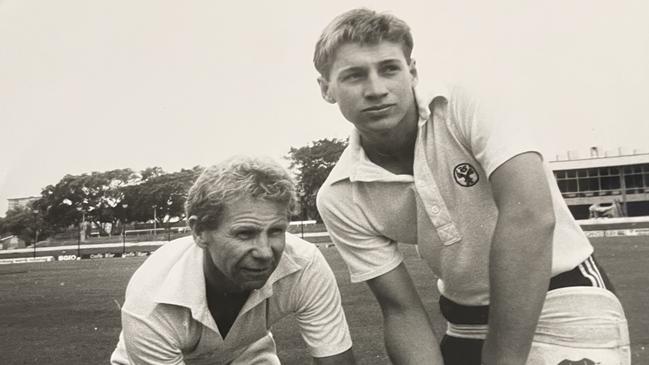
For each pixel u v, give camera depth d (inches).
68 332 166.1
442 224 54.7
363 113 51.6
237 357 63.9
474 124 49.4
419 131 52.8
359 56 50.6
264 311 59.6
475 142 49.9
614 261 240.4
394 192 56.7
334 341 61.4
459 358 65.6
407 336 60.7
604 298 53.9
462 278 58.7
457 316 64.3
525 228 46.2
